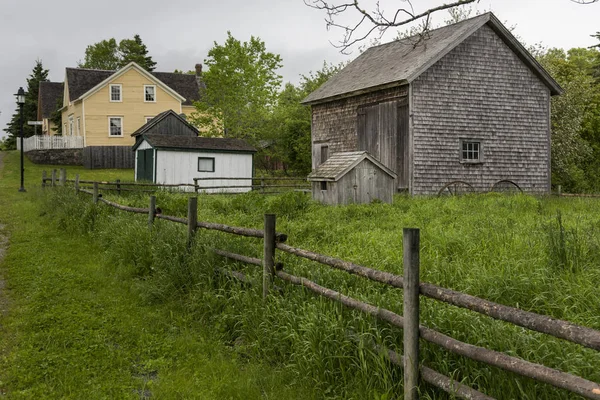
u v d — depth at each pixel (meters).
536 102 22.55
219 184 26.36
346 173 16.02
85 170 38.12
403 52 23.67
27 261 9.29
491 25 21.34
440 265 6.90
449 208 13.59
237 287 6.19
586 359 3.57
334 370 4.36
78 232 11.98
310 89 42.25
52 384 4.68
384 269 6.95
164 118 30.11
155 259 7.90
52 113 52.78
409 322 3.72
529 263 6.56
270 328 5.23
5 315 6.49
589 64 48.38
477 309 3.30
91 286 7.78
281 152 38.03
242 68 38.69
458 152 20.95
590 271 6.20
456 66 20.83
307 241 9.52
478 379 3.72
